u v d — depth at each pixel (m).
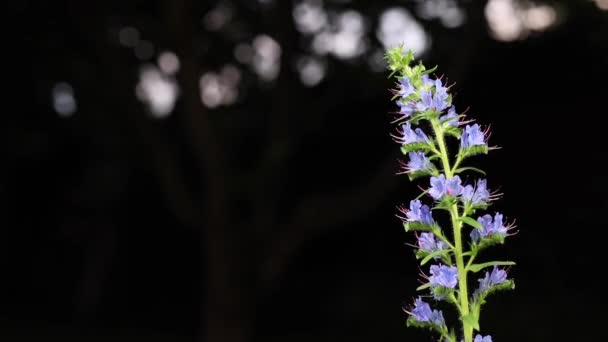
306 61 15.51
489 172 16.25
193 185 19.86
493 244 2.92
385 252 18.97
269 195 14.91
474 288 3.03
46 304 24.75
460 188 2.89
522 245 16.09
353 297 19.22
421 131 2.97
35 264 24.73
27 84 16.00
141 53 15.60
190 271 23.16
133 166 21.39
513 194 16.25
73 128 19.91
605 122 15.88
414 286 18.23
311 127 15.59
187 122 14.14
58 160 22.81
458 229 2.91
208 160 14.12
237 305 14.45
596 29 15.02
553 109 16.28
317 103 15.27
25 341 19.84
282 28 14.30
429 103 2.91
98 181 22.42
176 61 13.91
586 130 16.06
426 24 13.85
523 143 16.36
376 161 18.28
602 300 15.55
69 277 25.14
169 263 23.41
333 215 14.20
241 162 19.12
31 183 23.39
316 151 18.66
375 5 14.05
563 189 16.17
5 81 15.70
